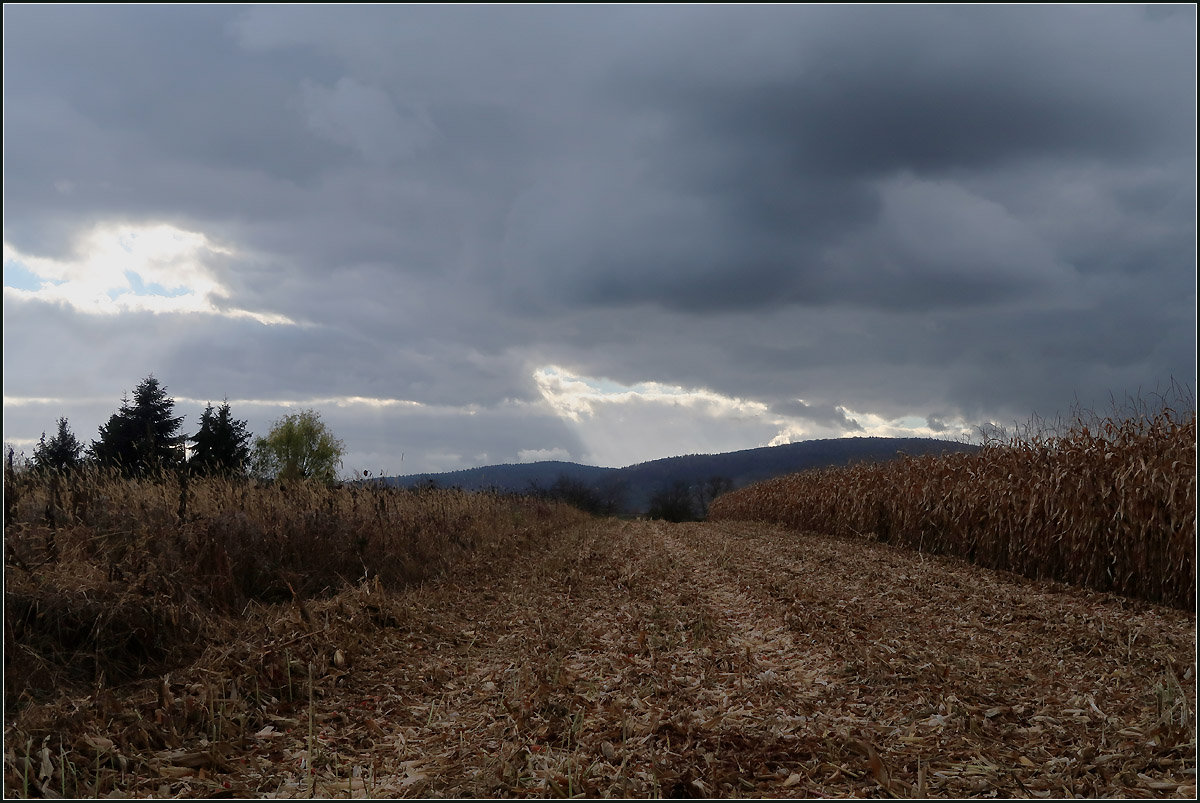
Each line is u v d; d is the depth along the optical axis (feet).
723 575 45.60
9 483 29.66
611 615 32.63
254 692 19.12
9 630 19.88
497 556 53.52
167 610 23.27
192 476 39.70
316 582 34.27
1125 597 34.73
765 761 14.79
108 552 25.63
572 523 123.24
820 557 54.54
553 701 18.79
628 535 93.15
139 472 38.22
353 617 26.55
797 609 30.99
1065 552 40.04
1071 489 38.65
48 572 23.04
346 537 39.17
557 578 45.14
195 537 29.86
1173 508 31.99
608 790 13.69
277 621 24.58
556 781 13.93
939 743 15.60
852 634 25.80
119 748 15.53
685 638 27.09
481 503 76.13
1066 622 27.43
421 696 20.70
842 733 16.12
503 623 31.07
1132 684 19.15
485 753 15.87
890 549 62.85
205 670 19.74
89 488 31.12
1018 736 15.94
